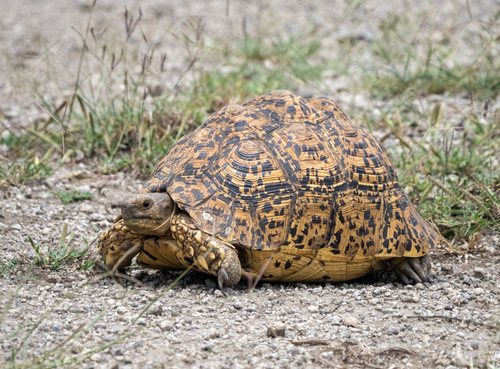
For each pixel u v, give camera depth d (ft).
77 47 77.51
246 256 25.82
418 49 68.54
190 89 53.47
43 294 26.11
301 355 20.92
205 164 26.09
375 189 27.35
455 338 22.61
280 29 80.74
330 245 26.02
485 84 55.88
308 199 25.76
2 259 29.91
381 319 24.12
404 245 27.32
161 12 95.55
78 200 38.73
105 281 27.63
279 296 26.11
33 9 103.30
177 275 28.55
